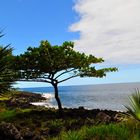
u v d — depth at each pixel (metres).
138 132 11.11
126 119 11.92
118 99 113.69
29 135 22.19
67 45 36.12
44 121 29.66
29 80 36.84
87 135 11.70
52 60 35.72
